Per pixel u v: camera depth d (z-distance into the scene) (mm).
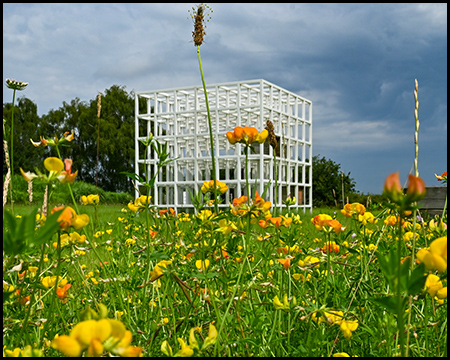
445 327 1311
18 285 1241
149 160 17062
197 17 1757
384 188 708
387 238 2131
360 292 1541
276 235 1720
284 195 15719
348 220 3566
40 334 1245
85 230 1321
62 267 1585
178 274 1355
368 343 1396
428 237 1926
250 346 1291
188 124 18781
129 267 1880
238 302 1276
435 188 5066
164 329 1456
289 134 17641
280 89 16922
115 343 636
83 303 1839
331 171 23438
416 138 1309
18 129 34031
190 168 18625
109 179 37562
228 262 1649
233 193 15742
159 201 16781
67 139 1488
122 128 37688
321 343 1200
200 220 1419
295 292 1644
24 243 716
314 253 1620
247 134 1525
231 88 16469
